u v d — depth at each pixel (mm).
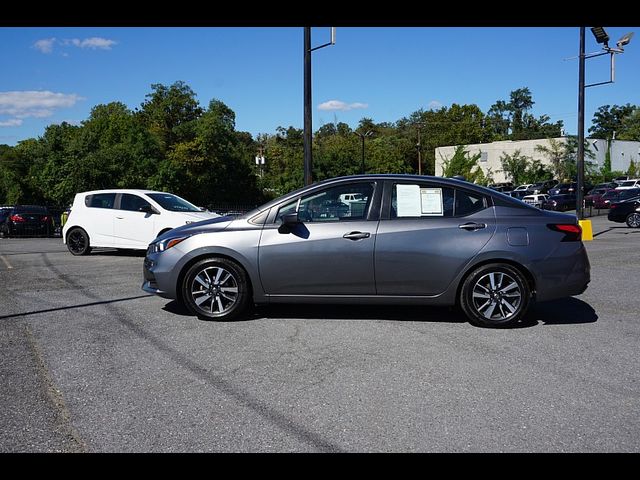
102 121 47719
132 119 46812
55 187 38625
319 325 6027
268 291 6117
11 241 18859
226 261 6145
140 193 13000
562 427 3547
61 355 4973
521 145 64438
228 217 6609
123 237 12773
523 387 4223
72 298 7484
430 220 6000
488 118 98188
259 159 67500
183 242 6219
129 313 6586
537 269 5867
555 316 6500
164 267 6250
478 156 59125
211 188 50688
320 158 49812
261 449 3270
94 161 38969
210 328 5906
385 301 6027
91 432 3479
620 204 22828
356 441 3367
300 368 4645
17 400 3965
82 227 13008
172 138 52500
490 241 5879
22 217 22406
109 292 7930
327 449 3271
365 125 96375
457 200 6098
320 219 6125
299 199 6223
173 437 3416
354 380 4367
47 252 14031
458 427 3549
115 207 12938
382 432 3480
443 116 94062
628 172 63531
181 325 6023
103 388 4191
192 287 6227
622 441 3359
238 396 4047
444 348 5211
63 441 3363
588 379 4391
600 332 5781
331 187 6215
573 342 5414
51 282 8828
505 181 64500
